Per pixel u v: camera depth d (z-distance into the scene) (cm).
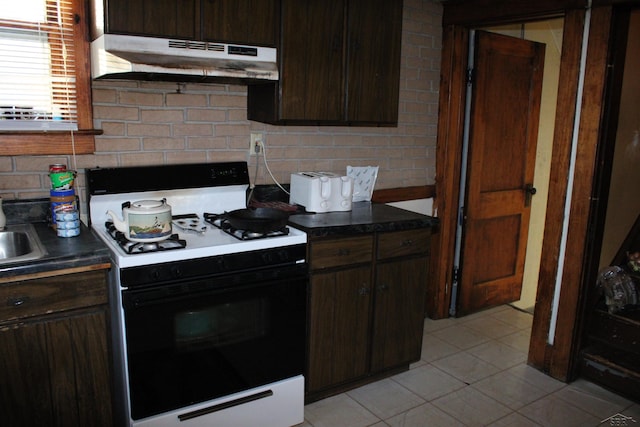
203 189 238
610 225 279
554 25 344
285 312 210
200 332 190
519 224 362
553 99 363
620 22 226
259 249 199
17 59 196
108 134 218
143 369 180
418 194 326
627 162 278
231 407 201
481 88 314
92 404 175
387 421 226
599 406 240
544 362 270
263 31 216
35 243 178
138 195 221
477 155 323
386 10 253
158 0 189
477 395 248
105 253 169
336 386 241
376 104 260
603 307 268
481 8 286
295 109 233
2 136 195
